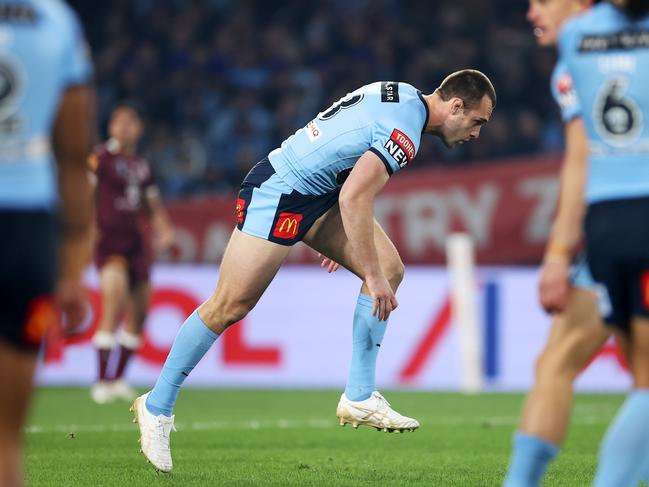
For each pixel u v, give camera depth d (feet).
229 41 227.81
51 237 36.35
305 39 229.04
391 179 163.12
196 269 148.15
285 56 225.97
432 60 217.77
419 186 162.61
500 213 161.38
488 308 147.43
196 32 230.68
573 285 45.65
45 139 36.40
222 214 162.81
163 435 62.44
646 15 41.39
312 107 214.48
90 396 126.41
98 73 223.51
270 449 77.15
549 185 160.15
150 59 224.74
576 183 43.65
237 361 148.25
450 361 145.79
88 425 94.02
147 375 146.72
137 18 232.73
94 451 74.43
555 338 45.55
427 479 61.57
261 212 64.85
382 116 64.34
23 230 35.53
